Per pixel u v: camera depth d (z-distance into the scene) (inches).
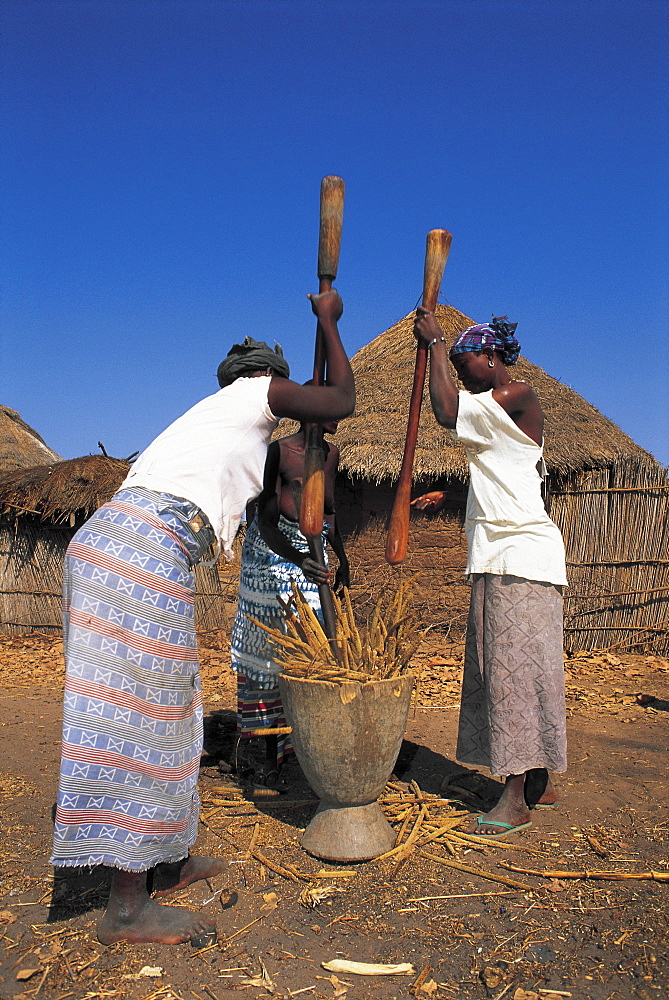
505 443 125.3
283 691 119.1
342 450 318.7
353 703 111.4
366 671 117.0
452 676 258.2
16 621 367.6
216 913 101.1
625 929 96.6
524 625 124.0
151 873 103.8
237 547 356.2
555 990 84.6
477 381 131.9
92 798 91.0
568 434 318.0
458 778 150.1
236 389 102.6
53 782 153.5
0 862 116.6
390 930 96.6
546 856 117.0
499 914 100.4
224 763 163.3
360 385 355.6
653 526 304.0
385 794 140.6
